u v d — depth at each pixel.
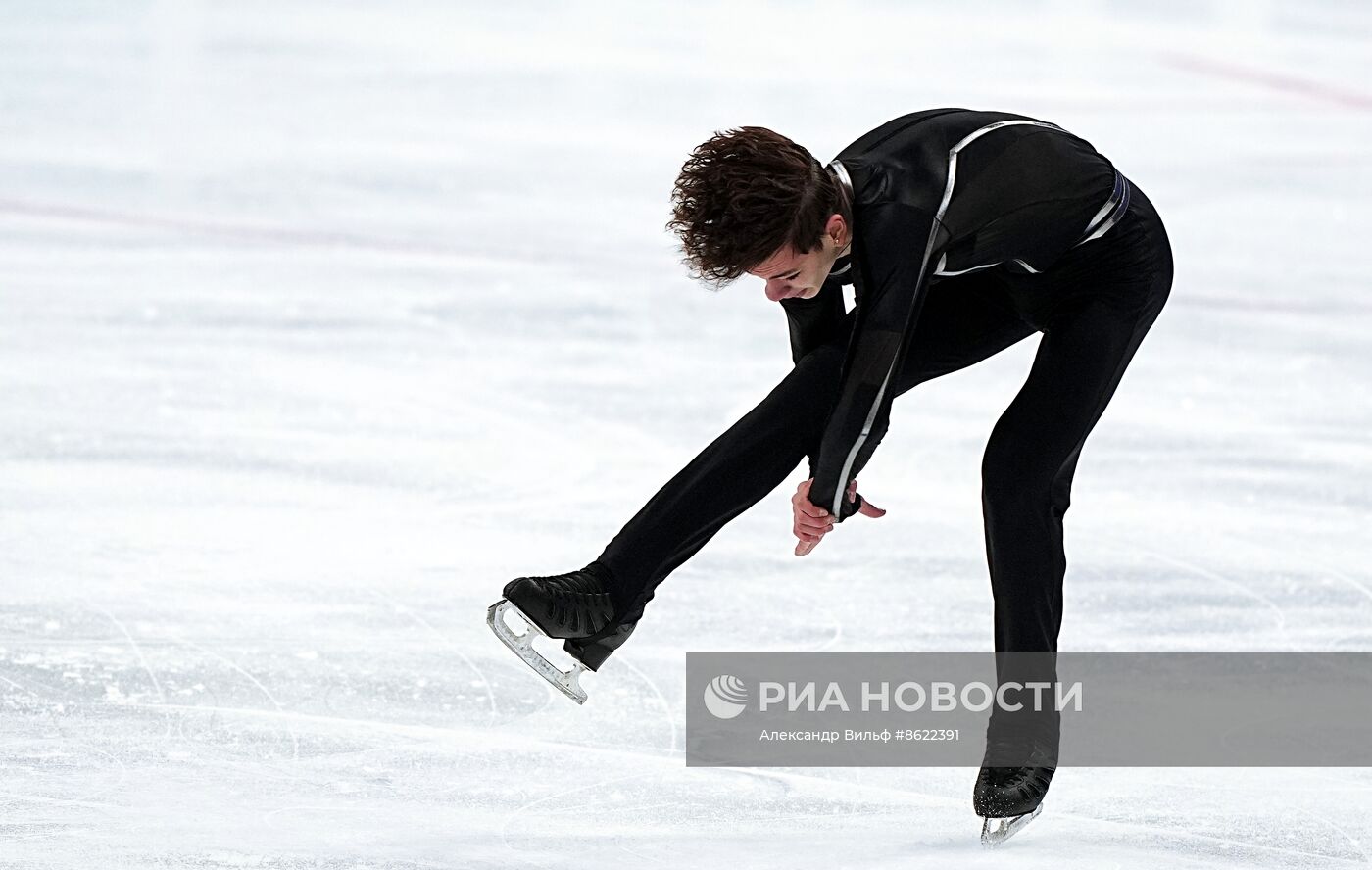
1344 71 45.16
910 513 16.23
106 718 10.99
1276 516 16.25
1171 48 48.09
